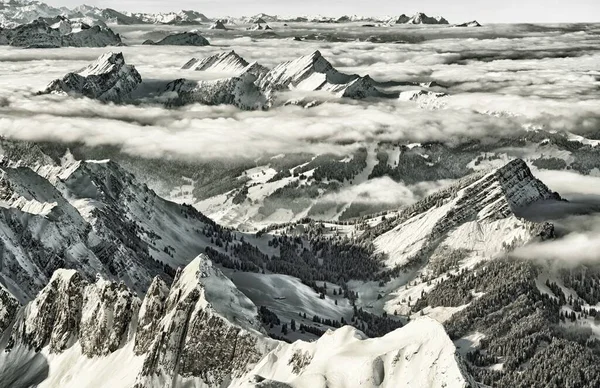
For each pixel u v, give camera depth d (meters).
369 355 169.38
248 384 167.38
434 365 160.50
